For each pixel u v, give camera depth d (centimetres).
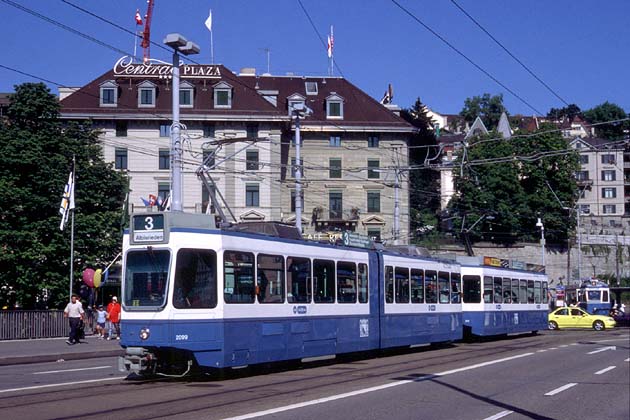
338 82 7012
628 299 7638
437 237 7288
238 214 6012
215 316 1641
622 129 11981
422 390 1565
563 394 1548
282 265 1877
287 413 1226
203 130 6050
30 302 4078
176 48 2439
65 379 1725
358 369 2028
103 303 4316
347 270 2189
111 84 6016
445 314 2888
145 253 1636
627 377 1877
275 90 6738
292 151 6456
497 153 7125
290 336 1880
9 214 4003
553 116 14350
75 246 4116
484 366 2133
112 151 5981
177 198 2412
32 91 4309
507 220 7156
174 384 1614
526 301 3941
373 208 6550
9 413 1187
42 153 4181
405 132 6569
